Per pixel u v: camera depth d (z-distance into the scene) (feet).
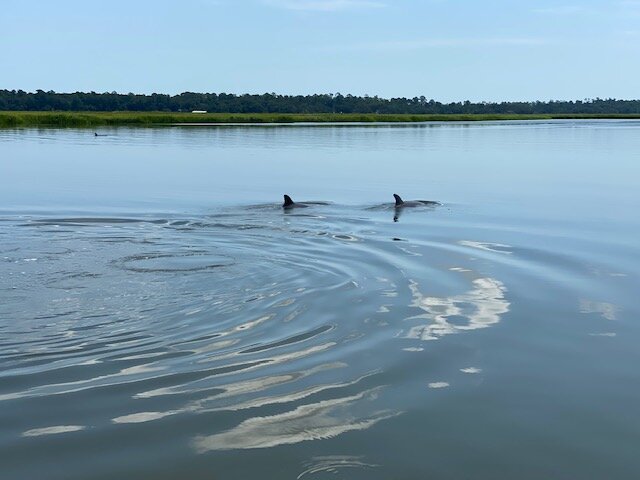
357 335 37.45
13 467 24.73
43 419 27.91
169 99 568.82
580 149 185.57
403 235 65.26
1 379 31.45
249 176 119.96
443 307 42.57
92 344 35.73
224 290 45.47
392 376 32.42
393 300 43.70
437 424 28.17
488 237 64.49
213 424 27.76
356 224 71.41
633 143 211.20
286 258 54.85
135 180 111.96
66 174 119.24
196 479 24.31
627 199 91.97
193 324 38.78
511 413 29.14
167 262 53.26
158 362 33.53
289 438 26.94
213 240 62.23
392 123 404.98
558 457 25.96
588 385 31.91
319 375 32.32
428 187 105.70
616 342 37.19
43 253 56.39
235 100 580.30
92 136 232.32
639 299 44.70
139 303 42.52
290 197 90.38
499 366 33.86
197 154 162.91
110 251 57.31
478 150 180.65
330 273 50.14
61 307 41.65
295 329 38.17
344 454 25.93
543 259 55.31
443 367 33.58
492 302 43.75
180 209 81.61
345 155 163.32
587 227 70.18
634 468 25.31
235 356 34.32
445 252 57.57
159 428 27.40
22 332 37.29
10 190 97.66
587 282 48.55
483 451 26.30
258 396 30.12
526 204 87.10
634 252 58.03
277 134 254.68
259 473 24.70
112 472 24.54
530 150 181.57
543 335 38.14
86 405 29.07
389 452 26.12
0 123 316.19
